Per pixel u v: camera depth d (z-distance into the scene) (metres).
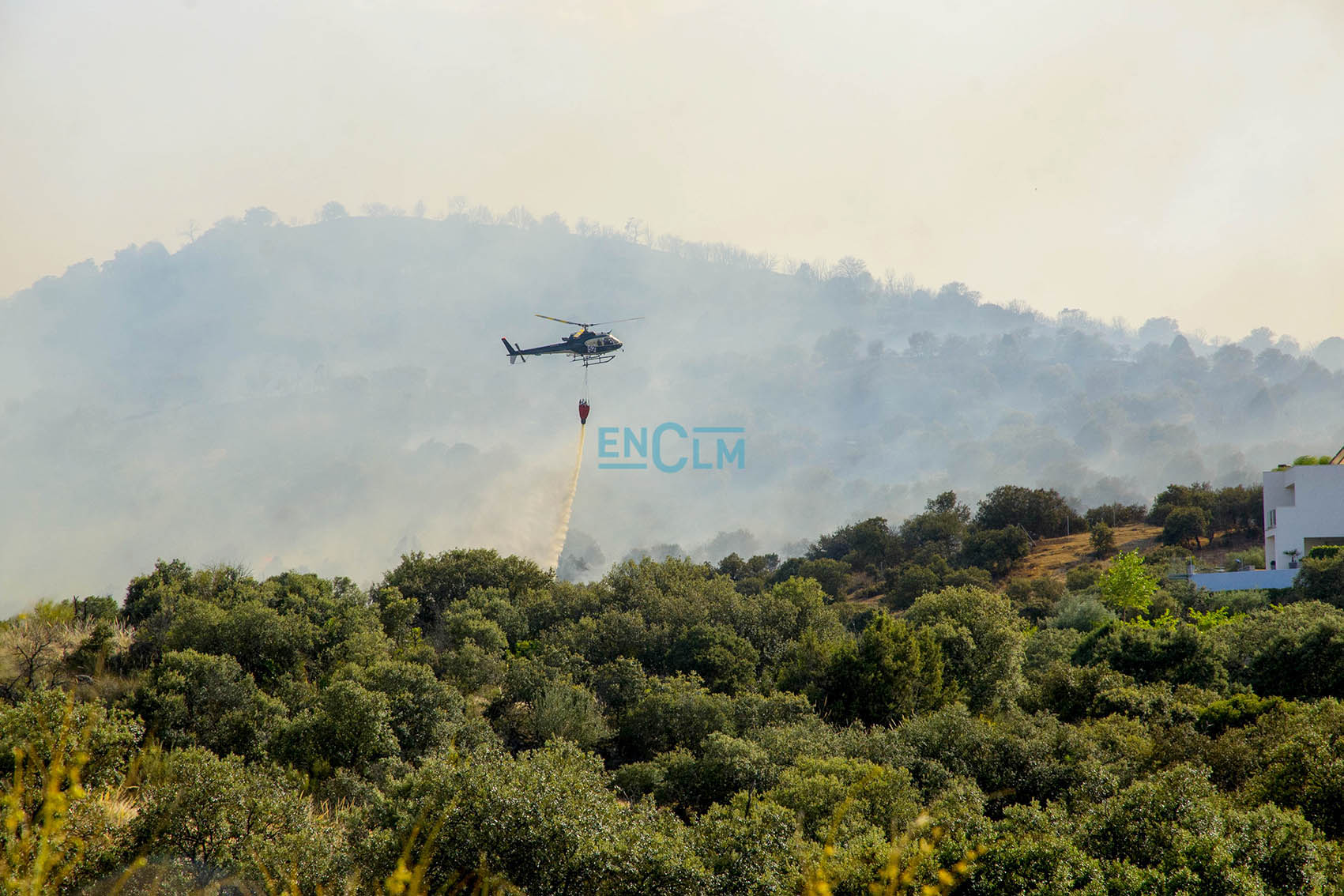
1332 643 28.67
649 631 40.28
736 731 27.14
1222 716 25.03
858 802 16.97
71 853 8.27
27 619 26.62
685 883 11.93
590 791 13.92
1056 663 32.25
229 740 21.67
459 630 39.44
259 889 10.45
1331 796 15.52
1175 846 12.96
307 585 42.75
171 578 41.97
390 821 12.55
